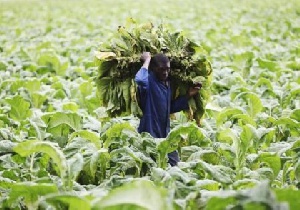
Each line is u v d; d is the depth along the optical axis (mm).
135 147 9789
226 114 11352
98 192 7648
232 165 10031
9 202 7844
